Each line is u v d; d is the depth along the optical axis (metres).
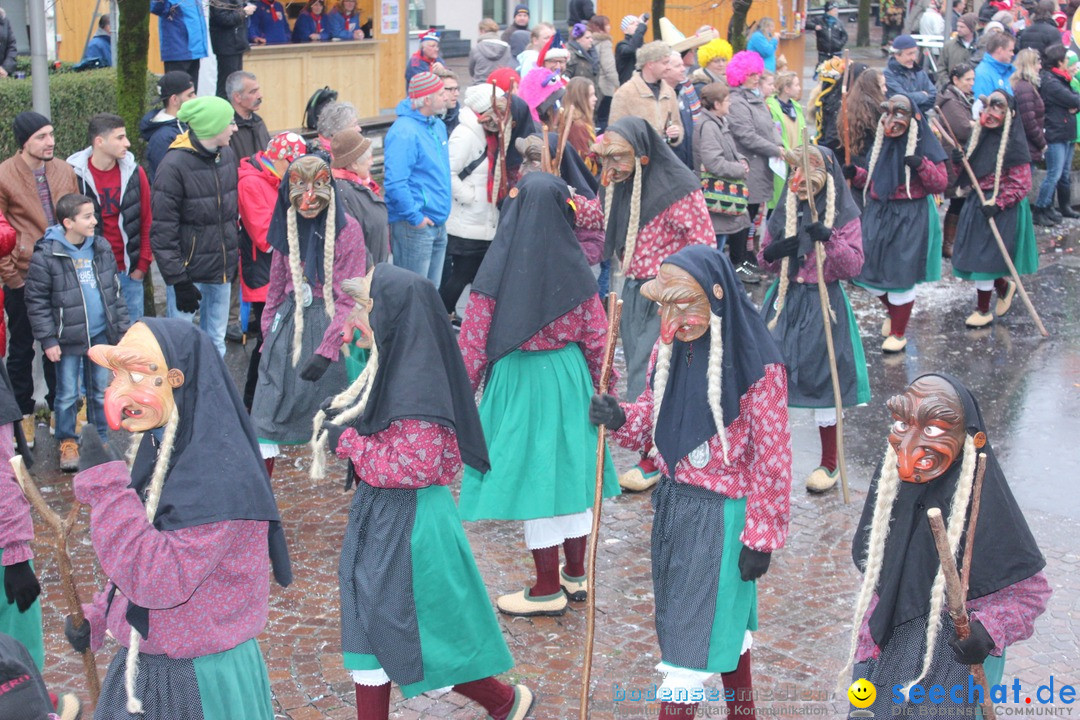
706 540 4.34
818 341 7.32
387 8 16.91
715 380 4.22
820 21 22.77
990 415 8.75
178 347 3.58
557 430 5.71
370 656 4.42
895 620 3.83
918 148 9.63
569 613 5.90
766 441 4.23
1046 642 5.63
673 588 4.42
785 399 4.29
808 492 7.44
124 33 9.48
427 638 4.40
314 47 15.67
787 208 7.32
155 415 3.51
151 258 8.42
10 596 4.20
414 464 4.23
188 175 8.14
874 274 9.95
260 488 3.65
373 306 4.30
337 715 5.01
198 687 3.67
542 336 5.73
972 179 10.56
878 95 10.75
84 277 7.35
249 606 3.73
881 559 3.82
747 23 21.78
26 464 4.55
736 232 11.76
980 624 3.64
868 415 8.80
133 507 3.54
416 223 9.12
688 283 4.19
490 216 9.62
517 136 9.38
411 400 4.23
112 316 7.49
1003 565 3.69
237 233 8.59
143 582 3.49
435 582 4.39
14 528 4.14
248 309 9.25
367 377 4.46
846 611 5.90
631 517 7.02
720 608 4.32
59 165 7.95
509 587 6.15
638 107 10.40
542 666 5.41
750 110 11.84
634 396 7.15
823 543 6.69
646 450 4.66
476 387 5.79
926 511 3.71
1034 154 13.08
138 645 3.64
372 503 4.42
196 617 3.64
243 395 8.35
